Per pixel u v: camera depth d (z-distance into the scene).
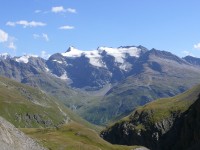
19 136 97.19
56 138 150.50
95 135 178.12
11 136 91.06
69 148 137.25
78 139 162.88
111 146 171.50
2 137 84.75
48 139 146.50
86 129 179.62
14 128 100.12
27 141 98.31
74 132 174.38
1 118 99.81
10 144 85.69
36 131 175.38
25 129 180.38
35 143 102.44
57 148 132.75
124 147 174.25
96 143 166.38
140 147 183.25
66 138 154.50
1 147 79.75
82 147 141.88
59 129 180.00
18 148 88.12
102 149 157.00
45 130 177.88
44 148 105.69
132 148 174.62
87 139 167.88
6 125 96.38
